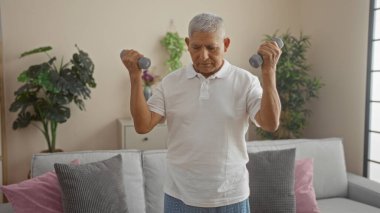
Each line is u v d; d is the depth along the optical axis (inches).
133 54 39.9
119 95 135.4
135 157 82.0
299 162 88.4
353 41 118.1
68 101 118.6
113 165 74.2
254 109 40.8
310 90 130.0
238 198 42.6
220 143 40.8
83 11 128.6
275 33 149.1
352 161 119.6
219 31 39.6
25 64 124.3
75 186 66.9
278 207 77.4
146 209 80.1
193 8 140.3
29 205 68.1
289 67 126.3
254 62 37.6
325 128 133.3
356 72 117.0
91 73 120.4
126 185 78.3
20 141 126.6
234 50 145.7
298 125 133.2
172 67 136.1
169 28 138.1
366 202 93.4
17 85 124.3
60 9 126.3
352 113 119.4
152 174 82.0
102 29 131.1
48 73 113.8
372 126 111.2
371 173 112.2
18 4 122.0
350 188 98.2
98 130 134.3
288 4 149.9
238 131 41.9
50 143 125.2
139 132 42.3
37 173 76.5
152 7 135.7
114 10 131.8
